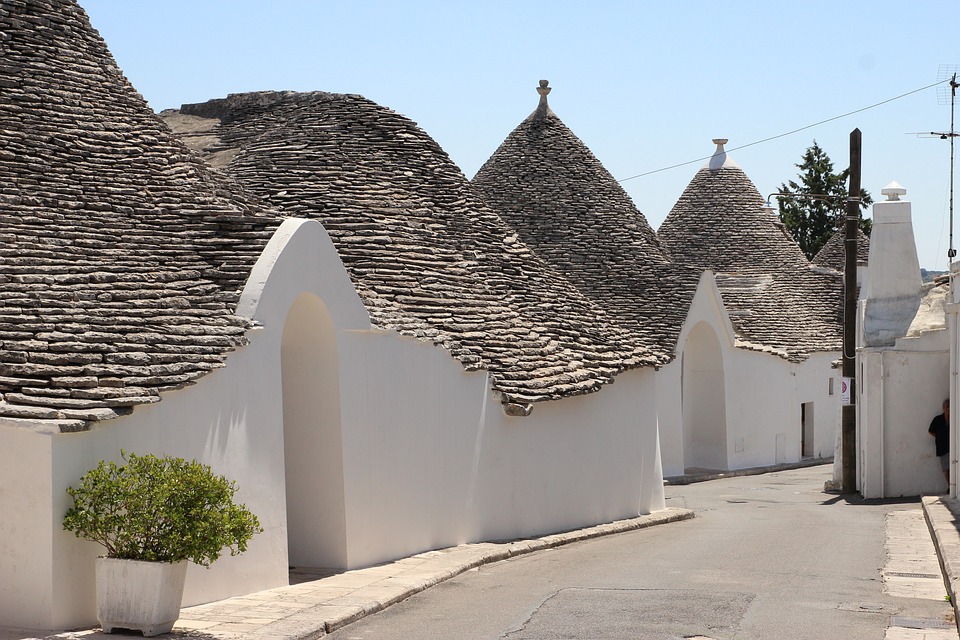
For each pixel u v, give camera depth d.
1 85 13.64
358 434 12.19
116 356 9.15
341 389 11.93
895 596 10.31
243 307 10.79
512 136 30.45
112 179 13.20
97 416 8.35
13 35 14.32
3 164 12.55
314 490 11.99
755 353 33.62
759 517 19.08
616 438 18.42
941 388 20.62
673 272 30.77
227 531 8.42
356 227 15.91
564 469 16.73
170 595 8.26
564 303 18.80
